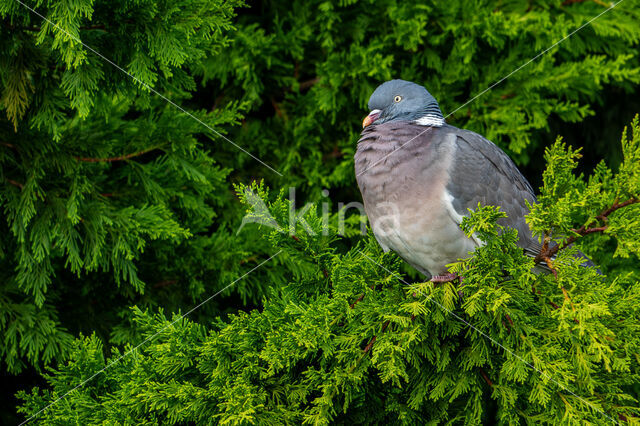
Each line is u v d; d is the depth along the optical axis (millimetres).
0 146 6539
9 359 6848
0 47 5832
